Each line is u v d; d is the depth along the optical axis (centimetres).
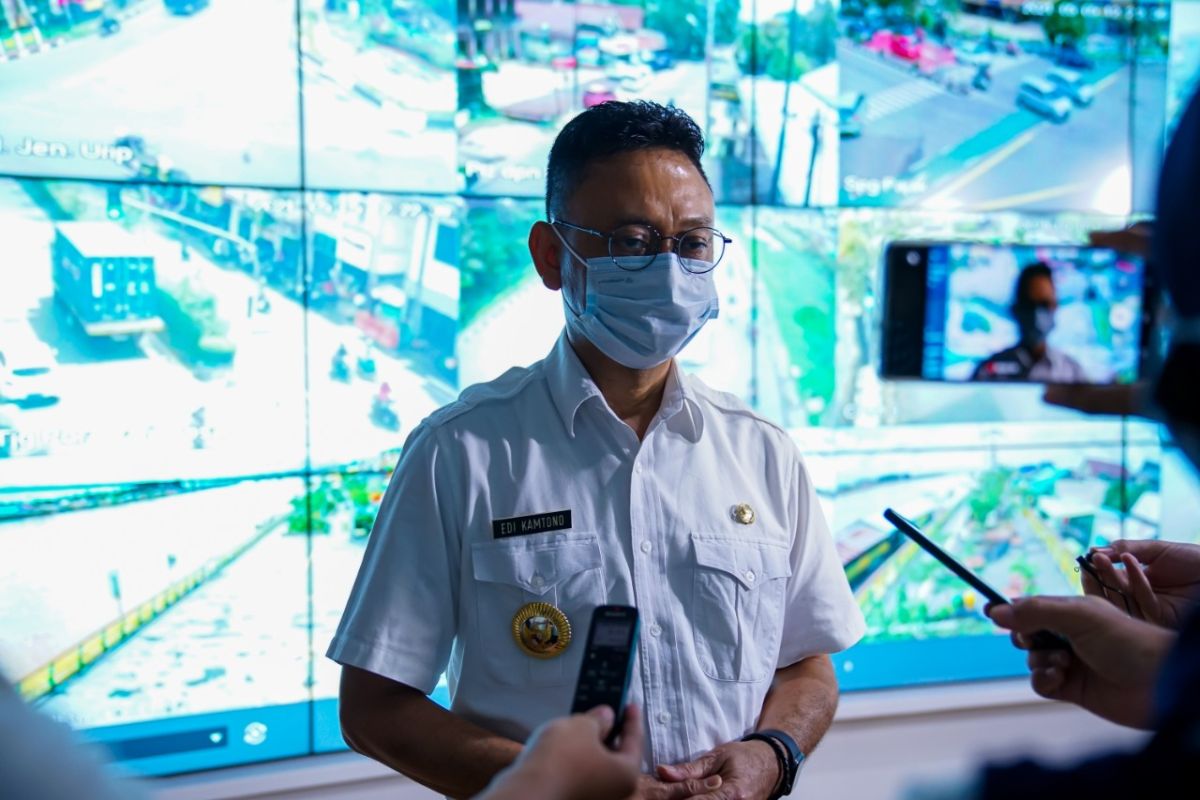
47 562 229
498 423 124
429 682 117
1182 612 102
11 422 226
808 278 282
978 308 132
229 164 242
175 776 241
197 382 242
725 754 112
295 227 248
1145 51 300
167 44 237
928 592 291
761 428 133
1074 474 300
